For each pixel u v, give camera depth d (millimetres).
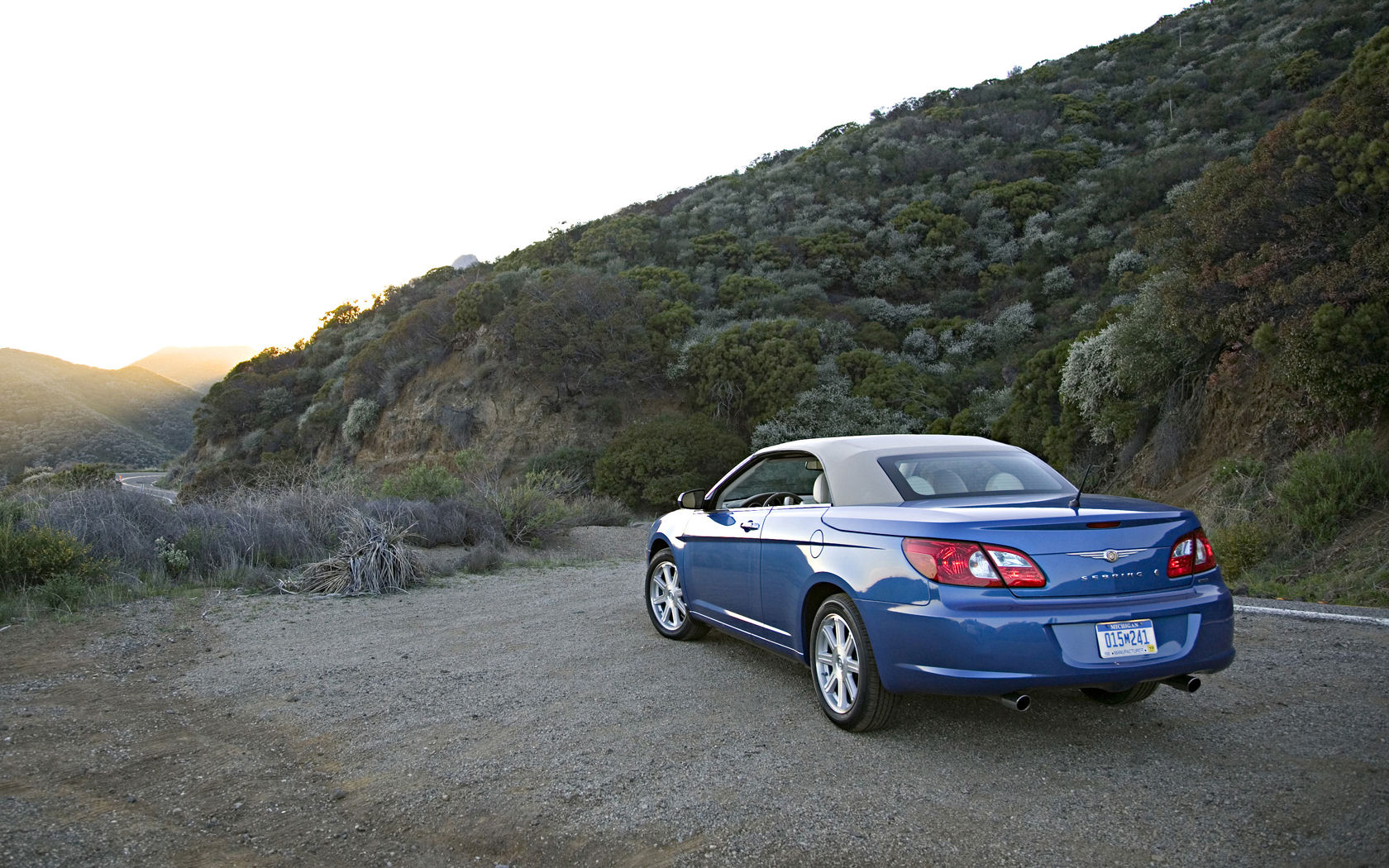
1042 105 69062
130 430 121875
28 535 8812
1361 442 10305
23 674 5891
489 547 12539
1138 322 15734
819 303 44750
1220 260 13977
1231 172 14078
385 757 4207
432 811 3570
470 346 42438
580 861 3107
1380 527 9055
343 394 46469
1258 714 4398
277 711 5000
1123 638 3803
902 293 48531
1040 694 4898
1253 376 13633
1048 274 43062
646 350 38750
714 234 55188
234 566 10156
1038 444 19875
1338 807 3227
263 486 14445
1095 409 17531
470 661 6117
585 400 38250
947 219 52031
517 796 3678
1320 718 4273
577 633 6973
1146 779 3631
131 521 10414
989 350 39719
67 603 8133
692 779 3785
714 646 6359
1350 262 11641
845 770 3828
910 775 3762
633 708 4863
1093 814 3295
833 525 4551
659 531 6719
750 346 36688
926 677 3875
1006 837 3127
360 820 3512
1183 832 3115
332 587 9305
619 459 30859
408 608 8445
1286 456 12266
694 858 3068
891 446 5027
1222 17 73500
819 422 32531
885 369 35500
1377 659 5297
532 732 4496
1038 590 3775
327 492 14195
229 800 3725
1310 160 12633
